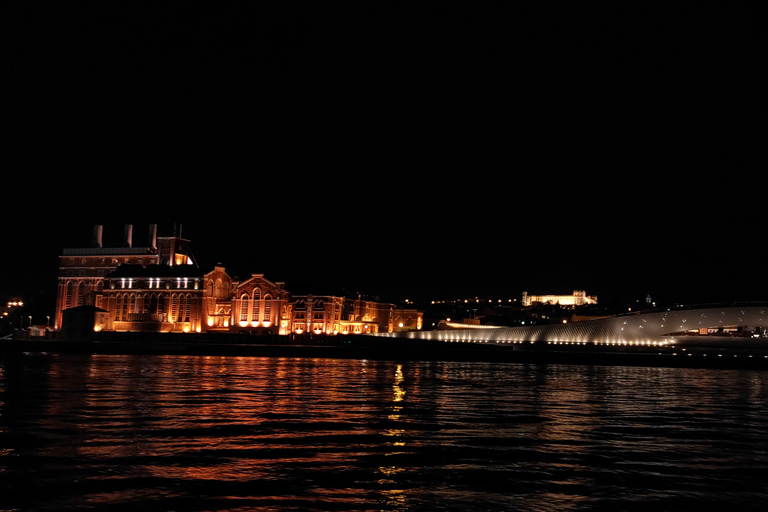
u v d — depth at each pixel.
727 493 21.59
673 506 20.05
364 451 27.09
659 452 28.48
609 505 19.98
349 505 19.38
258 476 22.48
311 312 188.00
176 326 192.25
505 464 25.28
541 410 43.19
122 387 52.38
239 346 131.75
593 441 30.97
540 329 188.38
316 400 45.84
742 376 91.88
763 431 35.62
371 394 51.41
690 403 50.59
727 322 181.12
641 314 184.25
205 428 31.88
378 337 173.50
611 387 65.56
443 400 48.34
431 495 20.62
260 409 39.81
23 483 21.09
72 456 24.97
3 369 73.00
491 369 96.81
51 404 40.16
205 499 19.67
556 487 21.95
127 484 21.14
